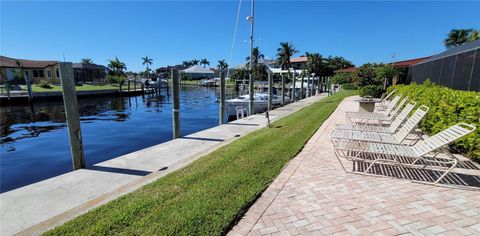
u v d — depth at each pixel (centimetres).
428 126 639
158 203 313
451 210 301
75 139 461
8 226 281
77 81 4869
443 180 383
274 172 417
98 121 1444
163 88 5091
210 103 2508
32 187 385
